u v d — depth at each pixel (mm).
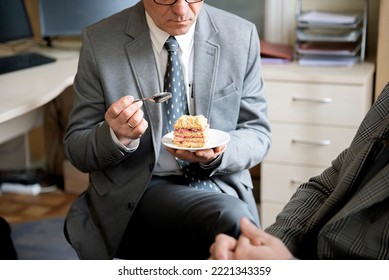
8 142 3820
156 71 1997
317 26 3090
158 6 1910
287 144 2984
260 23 3469
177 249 1895
